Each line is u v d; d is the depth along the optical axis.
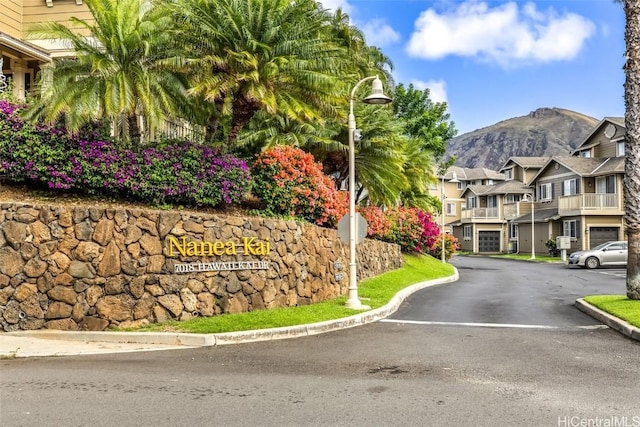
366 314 12.16
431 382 6.77
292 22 13.49
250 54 12.84
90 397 5.94
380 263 22.78
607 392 6.34
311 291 13.85
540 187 50.88
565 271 30.64
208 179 12.34
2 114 10.18
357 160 20.27
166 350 8.80
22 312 9.40
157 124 11.61
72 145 10.57
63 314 9.59
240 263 11.70
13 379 6.72
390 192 20.70
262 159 14.77
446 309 14.29
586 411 5.59
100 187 10.95
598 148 45.47
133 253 10.25
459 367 7.63
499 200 59.97
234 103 13.79
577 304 14.82
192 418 5.27
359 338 10.00
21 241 9.47
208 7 12.99
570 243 40.56
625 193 13.65
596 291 19.31
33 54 16.22
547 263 39.28
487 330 10.98
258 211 14.06
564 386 6.60
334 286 15.20
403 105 39.59
